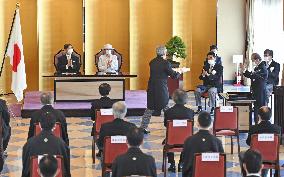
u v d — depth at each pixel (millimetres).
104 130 11109
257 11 26547
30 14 24844
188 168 9961
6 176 13062
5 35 24578
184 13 26344
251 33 26781
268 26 26234
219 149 9992
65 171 9625
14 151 15289
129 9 25719
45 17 25078
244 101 16750
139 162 8570
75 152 15227
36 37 24922
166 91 17062
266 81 18406
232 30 27469
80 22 25422
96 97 21047
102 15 25703
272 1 25984
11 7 24609
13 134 17328
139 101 21953
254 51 26656
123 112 11117
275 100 15297
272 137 11000
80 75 20906
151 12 25984
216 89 20141
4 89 24641
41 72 25125
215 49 20625
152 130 17953
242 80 27312
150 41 26062
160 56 17078
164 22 26016
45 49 25188
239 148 14422
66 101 21000
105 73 21125
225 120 14266
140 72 26125
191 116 12969
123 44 25922
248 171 7410
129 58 25875
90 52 25688
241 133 17516
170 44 24047
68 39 25422
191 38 26484
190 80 26656
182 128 12438
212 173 9531
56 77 20891
